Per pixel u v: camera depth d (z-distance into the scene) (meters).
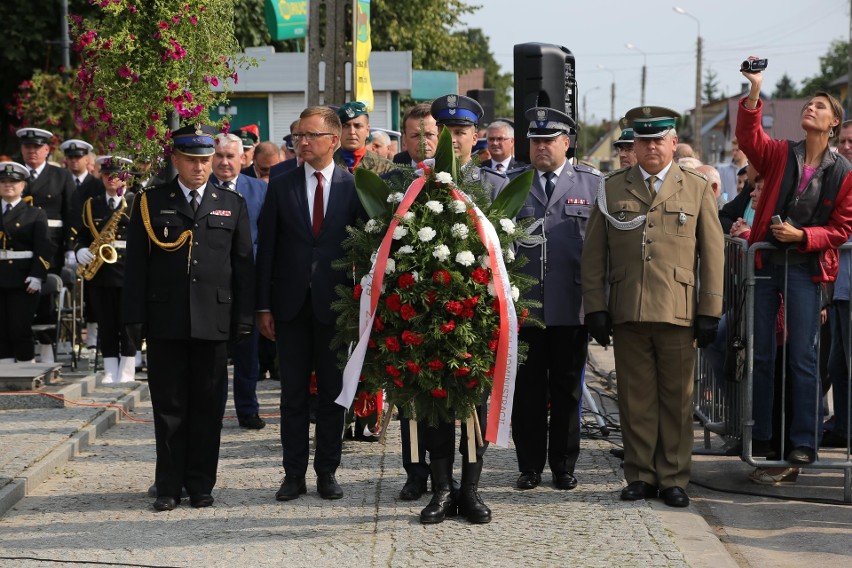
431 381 6.81
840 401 9.17
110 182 12.39
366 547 6.60
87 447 9.60
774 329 7.99
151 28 10.02
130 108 10.05
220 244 7.59
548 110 7.94
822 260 7.84
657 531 6.86
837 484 8.38
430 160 7.08
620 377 7.80
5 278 11.97
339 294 7.22
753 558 6.61
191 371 7.64
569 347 7.91
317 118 7.64
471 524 7.07
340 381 7.66
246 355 10.23
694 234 7.69
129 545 6.71
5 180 11.99
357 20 13.73
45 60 27.53
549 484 8.14
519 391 7.93
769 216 7.93
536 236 7.68
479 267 6.86
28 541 6.81
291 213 7.69
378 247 7.08
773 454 8.34
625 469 7.78
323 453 7.75
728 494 8.12
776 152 7.98
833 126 7.93
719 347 8.80
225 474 8.55
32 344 12.18
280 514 7.38
